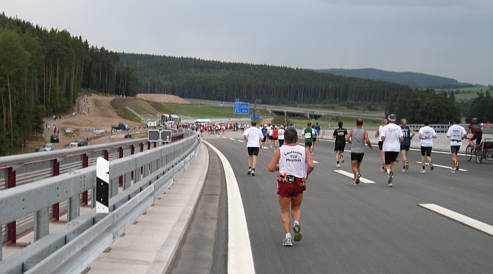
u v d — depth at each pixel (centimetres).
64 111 12812
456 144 1575
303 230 692
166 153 984
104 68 19900
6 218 293
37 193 339
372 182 1297
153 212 752
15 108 7669
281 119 12644
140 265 471
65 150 628
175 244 560
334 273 488
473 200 977
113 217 507
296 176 612
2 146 6888
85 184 454
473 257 548
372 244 610
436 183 1277
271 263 522
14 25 12912
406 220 766
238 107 8238
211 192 1080
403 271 495
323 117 18700
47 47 11575
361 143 1223
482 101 15612
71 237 392
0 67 7275
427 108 13750
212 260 533
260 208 873
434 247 594
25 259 316
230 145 3819
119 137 8819
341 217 791
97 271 447
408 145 1634
